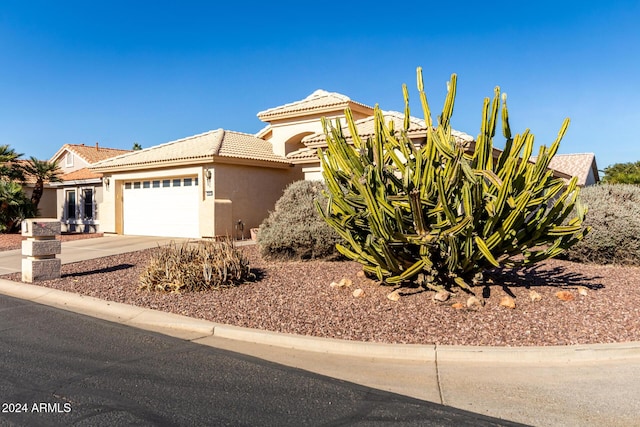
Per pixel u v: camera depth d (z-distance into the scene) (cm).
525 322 749
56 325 811
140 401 504
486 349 645
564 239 866
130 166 2159
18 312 904
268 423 459
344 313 817
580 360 632
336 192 902
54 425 448
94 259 1486
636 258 1239
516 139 820
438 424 463
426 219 823
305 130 2177
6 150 2641
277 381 569
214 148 1938
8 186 2602
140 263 1400
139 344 708
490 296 867
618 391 538
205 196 1930
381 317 790
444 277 915
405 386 559
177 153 2072
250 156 2012
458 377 586
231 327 766
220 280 1023
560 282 1003
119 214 2311
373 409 495
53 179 2759
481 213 820
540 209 867
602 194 1352
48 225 1169
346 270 1172
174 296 970
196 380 567
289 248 1323
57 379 564
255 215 2048
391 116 1852
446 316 780
